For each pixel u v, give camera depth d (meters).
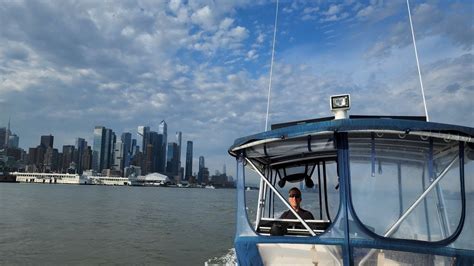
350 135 4.98
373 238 4.66
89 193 107.88
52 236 24.34
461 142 4.82
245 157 5.71
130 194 112.56
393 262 4.65
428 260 4.61
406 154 4.89
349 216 4.78
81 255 18.31
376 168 4.85
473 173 4.85
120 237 24.34
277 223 5.76
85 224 31.44
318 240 4.87
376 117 5.60
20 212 41.41
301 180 6.40
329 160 5.89
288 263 5.13
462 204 4.72
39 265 16.12
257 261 5.32
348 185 4.86
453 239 4.64
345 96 5.18
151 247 20.67
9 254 18.30
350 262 4.70
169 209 52.69
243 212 5.58
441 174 4.79
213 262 16.78
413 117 5.71
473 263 4.61
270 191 6.50
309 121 5.82
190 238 24.19
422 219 4.70
